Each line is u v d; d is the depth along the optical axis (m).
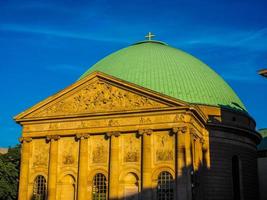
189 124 62.50
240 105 85.25
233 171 76.94
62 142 68.62
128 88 65.81
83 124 67.25
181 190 59.84
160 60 78.44
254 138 83.06
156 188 61.91
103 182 65.25
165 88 73.50
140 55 80.12
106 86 67.31
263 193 98.81
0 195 79.56
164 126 62.81
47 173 68.25
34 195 68.50
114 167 63.91
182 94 74.12
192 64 82.25
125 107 65.31
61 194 66.81
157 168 62.41
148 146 62.97
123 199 63.12
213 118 76.25
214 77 84.69
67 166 67.38
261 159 101.25
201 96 76.44
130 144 64.56
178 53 84.12
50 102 69.75
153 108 63.50
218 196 71.88
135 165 63.59
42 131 69.56
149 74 75.25
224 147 75.06
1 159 87.94
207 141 73.25
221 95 80.75
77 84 68.31
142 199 61.38
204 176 70.56
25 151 70.06
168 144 62.69
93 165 66.06
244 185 77.19
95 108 67.06
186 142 61.56
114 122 65.56
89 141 67.06
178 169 60.59
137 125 64.19
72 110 68.25
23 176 69.19
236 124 79.38
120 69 77.81
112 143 64.88
